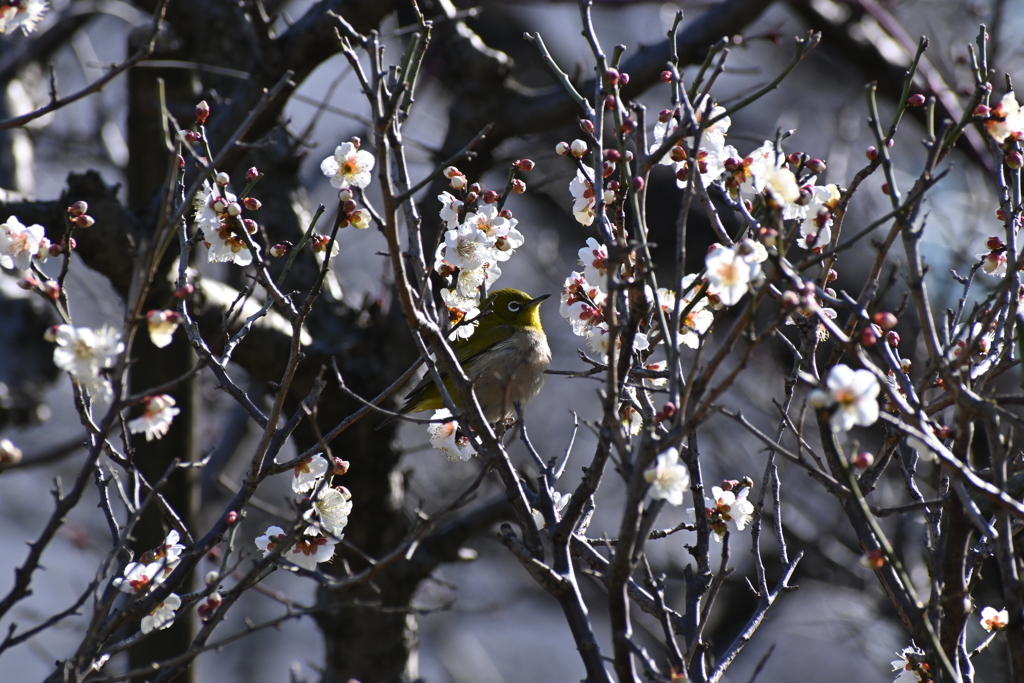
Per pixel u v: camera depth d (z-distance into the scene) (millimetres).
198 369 5461
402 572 11906
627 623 5039
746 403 18125
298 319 5770
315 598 12633
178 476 11750
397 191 6051
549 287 23156
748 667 20641
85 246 9672
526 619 25219
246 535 19125
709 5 14242
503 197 6637
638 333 6352
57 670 5609
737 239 6035
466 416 5945
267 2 16328
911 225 5477
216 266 16906
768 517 16766
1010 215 5938
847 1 15125
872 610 16797
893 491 14195
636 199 5320
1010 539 5070
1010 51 17469
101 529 21578
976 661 11688
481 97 11828
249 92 10984
